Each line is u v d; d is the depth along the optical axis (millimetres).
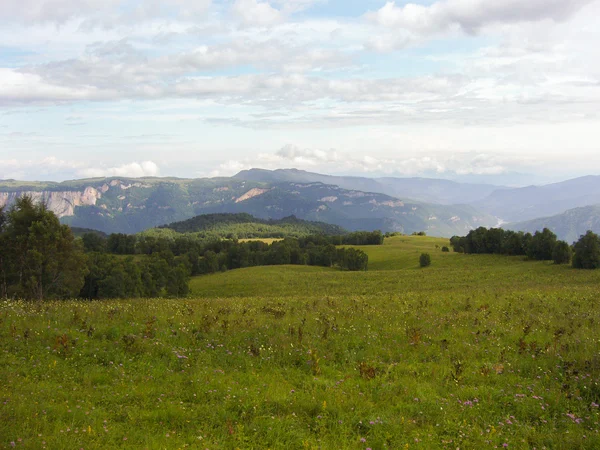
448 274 100188
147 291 91375
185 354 12664
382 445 7691
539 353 12656
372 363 12125
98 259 91438
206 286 110750
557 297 24906
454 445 7742
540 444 7785
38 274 48312
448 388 10359
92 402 9203
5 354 11828
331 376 11289
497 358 12594
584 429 8297
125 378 10680
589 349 12656
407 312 19250
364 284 94062
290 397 9617
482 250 140000
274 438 7871
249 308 21188
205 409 8945
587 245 93938
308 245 190250
